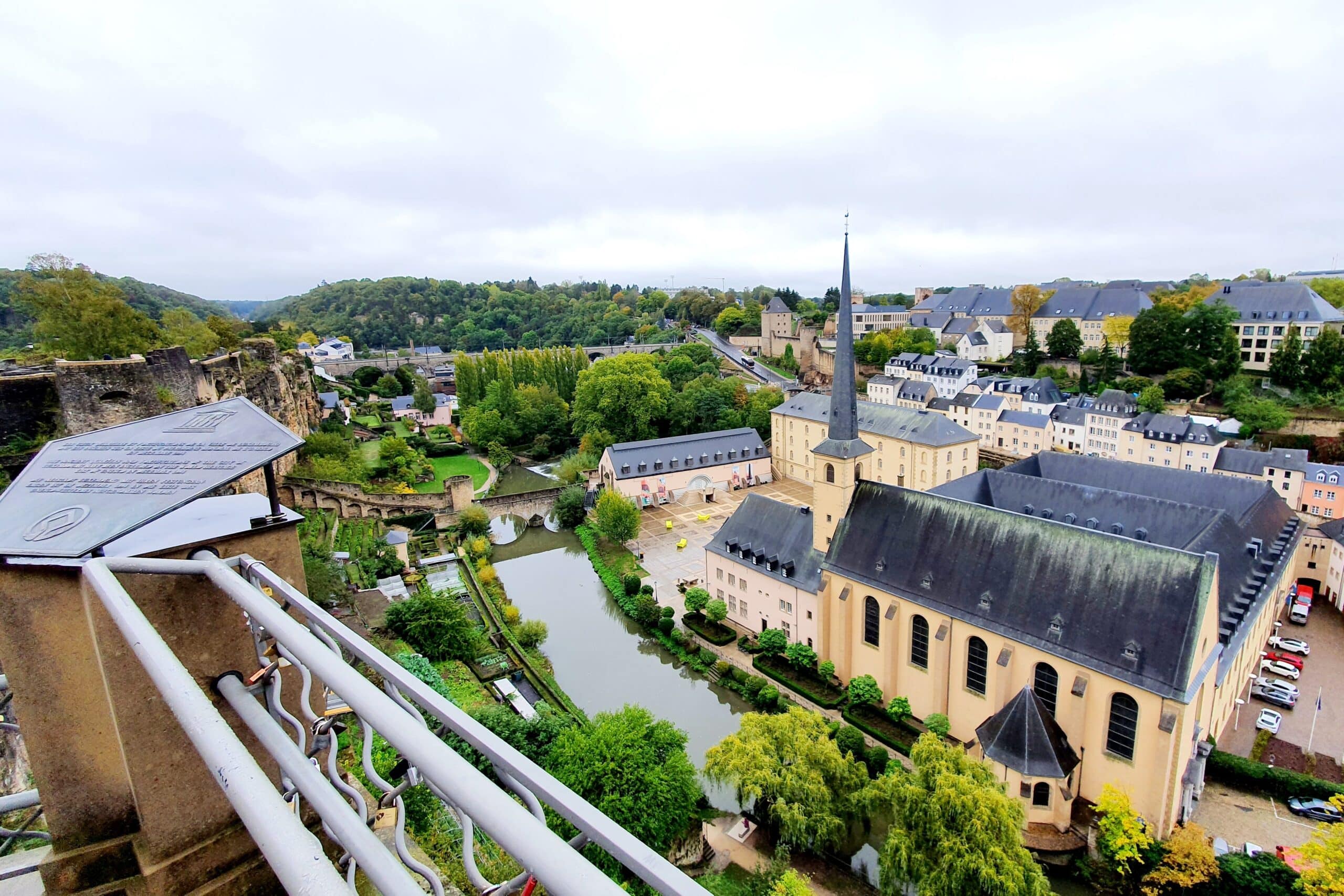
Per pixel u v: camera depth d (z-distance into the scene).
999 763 34.97
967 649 40.34
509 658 51.31
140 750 7.24
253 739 7.45
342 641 5.55
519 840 2.72
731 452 98.56
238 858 7.97
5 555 6.69
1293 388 100.75
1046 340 153.12
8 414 46.62
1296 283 116.56
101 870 7.62
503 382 131.75
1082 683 35.03
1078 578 37.09
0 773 18.75
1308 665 51.09
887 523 46.16
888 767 35.38
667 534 80.12
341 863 8.22
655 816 30.73
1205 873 30.50
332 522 72.25
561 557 77.62
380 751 23.98
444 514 83.12
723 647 53.94
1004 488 61.44
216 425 8.58
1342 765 39.97
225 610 7.43
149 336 69.19
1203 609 32.59
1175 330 113.81
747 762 32.94
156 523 7.93
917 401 128.12
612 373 113.88
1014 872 26.66
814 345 174.88
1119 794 32.41
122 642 6.94
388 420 139.75
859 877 32.62
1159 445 90.94
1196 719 34.75
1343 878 27.92
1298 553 62.62
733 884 32.09
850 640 47.12
